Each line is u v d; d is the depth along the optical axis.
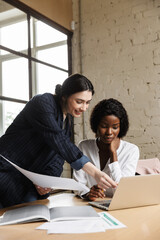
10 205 1.26
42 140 1.25
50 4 3.46
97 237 0.73
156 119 3.18
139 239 0.72
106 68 3.57
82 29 3.78
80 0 3.81
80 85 1.19
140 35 3.36
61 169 1.38
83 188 0.98
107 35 3.59
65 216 0.91
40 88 3.17
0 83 2.64
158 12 3.26
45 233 0.78
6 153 1.25
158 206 1.13
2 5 2.76
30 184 1.30
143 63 3.31
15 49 2.85
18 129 1.26
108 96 3.53
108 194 1.47
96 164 1.64
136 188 1.06
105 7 3.63
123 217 0.95
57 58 3.53
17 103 2.82
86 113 3.64
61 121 1.27
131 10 3.44
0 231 0.81
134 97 3.34
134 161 1.61
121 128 1.63
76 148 1.14
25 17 3.05
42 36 3.29
